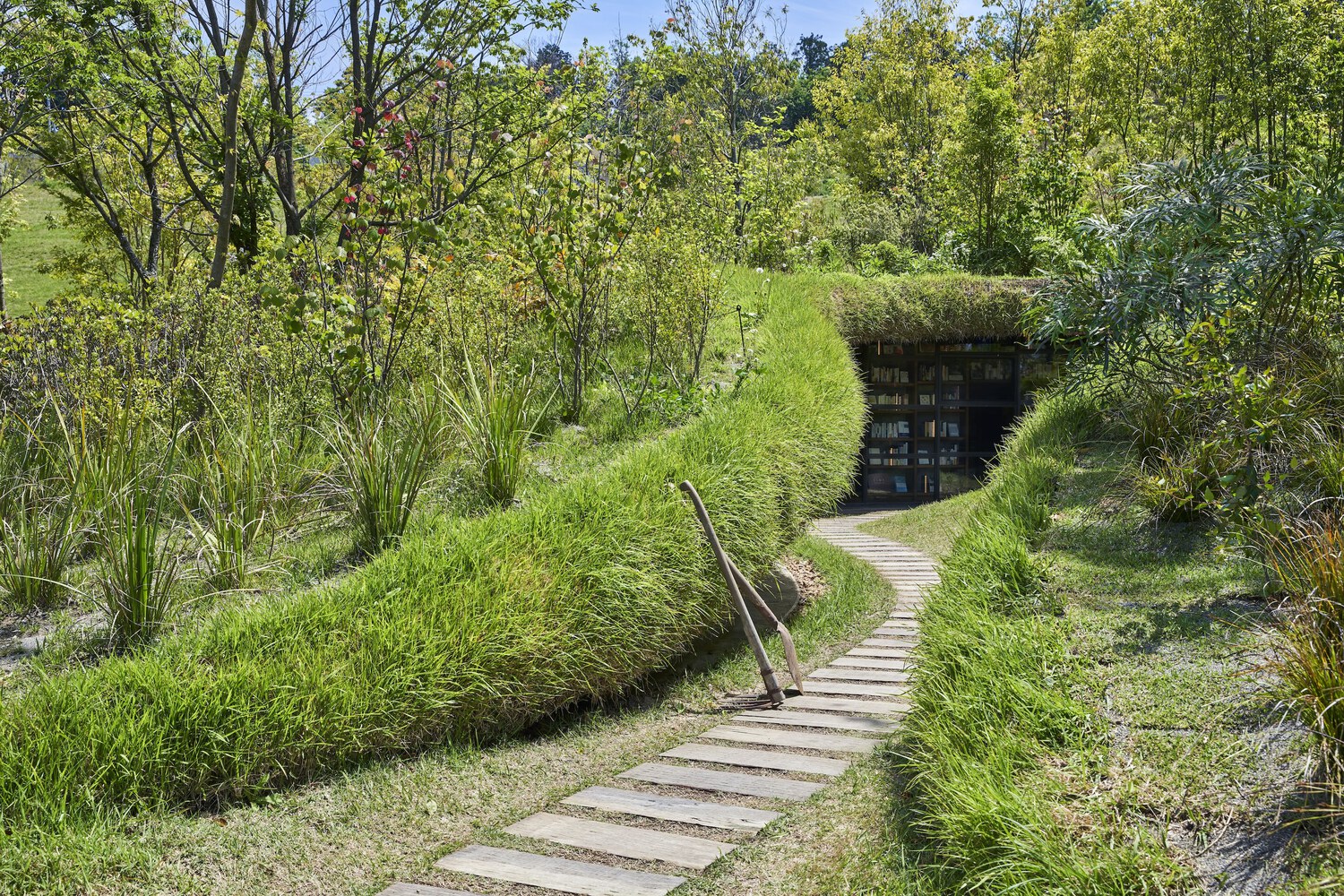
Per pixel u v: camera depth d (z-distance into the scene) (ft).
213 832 11.79
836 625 25.64
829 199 91.45
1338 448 17.10
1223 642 13.24
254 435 20.16
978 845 9.97
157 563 15.79
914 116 103.60
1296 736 10.54
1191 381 21.25
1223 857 9.04
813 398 29.81
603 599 17.12
